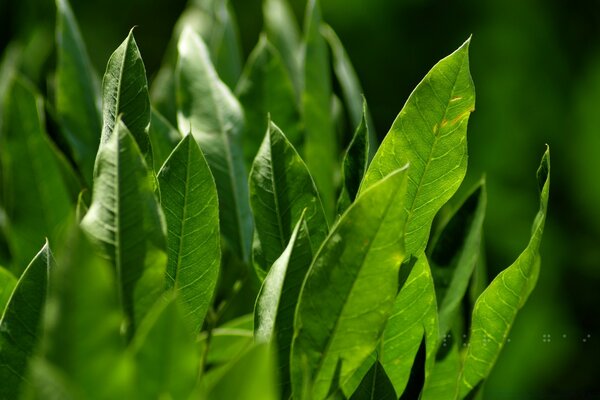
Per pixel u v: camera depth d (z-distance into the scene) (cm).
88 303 41
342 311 49
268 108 73
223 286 75
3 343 50
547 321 235
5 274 58
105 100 53
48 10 142
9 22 137
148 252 48
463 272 62
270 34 90
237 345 65
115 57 53
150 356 44
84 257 41
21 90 71
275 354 51
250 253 66
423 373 55
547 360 232
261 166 56
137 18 234
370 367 54
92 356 41
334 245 49
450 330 58
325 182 72
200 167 53
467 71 52
